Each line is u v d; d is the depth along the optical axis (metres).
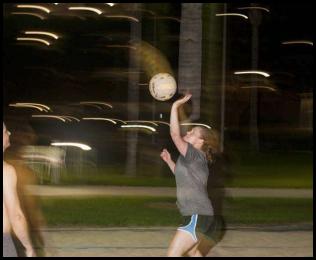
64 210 22.30
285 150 62.78
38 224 20.09
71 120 55.88
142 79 46.72
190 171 12.60
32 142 36.03
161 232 19.73
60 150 31.94
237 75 72.19
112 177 32.66
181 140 12.68
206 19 27.08
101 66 66.56
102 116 67.75
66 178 31.34
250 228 20.72
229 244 18.42
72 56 64.38
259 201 25.84
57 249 17.22
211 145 12.93
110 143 52.47
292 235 19.92
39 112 60.09
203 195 12.62
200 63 24.73
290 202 25.88
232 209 23.64
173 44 51.38
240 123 76.75
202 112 25.88
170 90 14.89
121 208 23.06
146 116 50.56
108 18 53.12
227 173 33.22
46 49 61.34
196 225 12.55
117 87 68.75
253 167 42.19
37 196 25.09
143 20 46.88
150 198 25.50
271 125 82.06
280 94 82.62
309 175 37.16
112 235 19.14
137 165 34.22
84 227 20.02
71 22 53.38
